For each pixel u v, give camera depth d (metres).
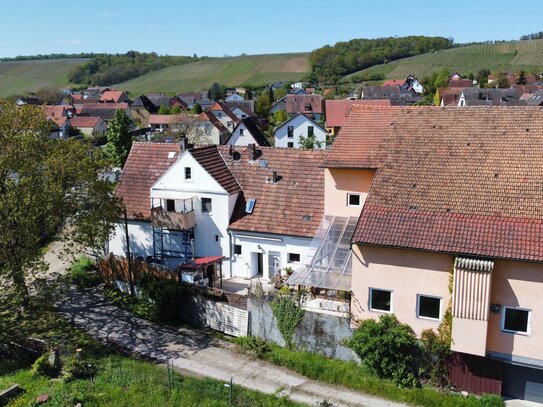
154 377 27.75
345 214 35.34
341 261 31.58
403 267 27.77
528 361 25.84
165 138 100.19
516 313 25.94
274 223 39.81
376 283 28.56
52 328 34.25
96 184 36.38
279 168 42.41
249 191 42.03
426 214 28.16
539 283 25.11
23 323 34.38
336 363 30.02
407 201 29.12
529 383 26.62
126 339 33.50
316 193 40.31
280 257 39.75
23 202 32.12
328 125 111.06
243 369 30.11
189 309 35.88
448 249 26.17
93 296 39.66
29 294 38.16
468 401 26.55
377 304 29.00
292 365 30.20
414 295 27.78
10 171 33.59
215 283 40.16
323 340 30.72
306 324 31.06
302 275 31.11
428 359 27.84
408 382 28.06
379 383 28.14
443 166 30.31
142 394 25.72
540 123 30.44
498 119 31.62
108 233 38.16
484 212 27.30
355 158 33.34
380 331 28.14
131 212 44.19
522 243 25.36
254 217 40.66
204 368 30.09
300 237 38.53
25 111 34.91
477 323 25.94
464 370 27.34
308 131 97.19
